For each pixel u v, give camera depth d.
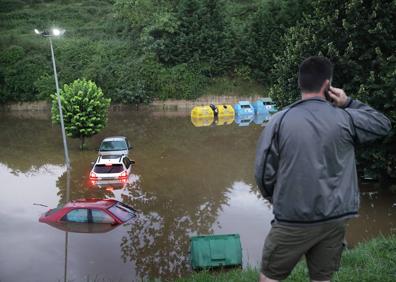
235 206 18.97
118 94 55.69
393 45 18.56
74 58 60.22
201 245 12.53
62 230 16.17
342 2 19.77
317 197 2.99
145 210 18.47
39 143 34.00
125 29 65.19
